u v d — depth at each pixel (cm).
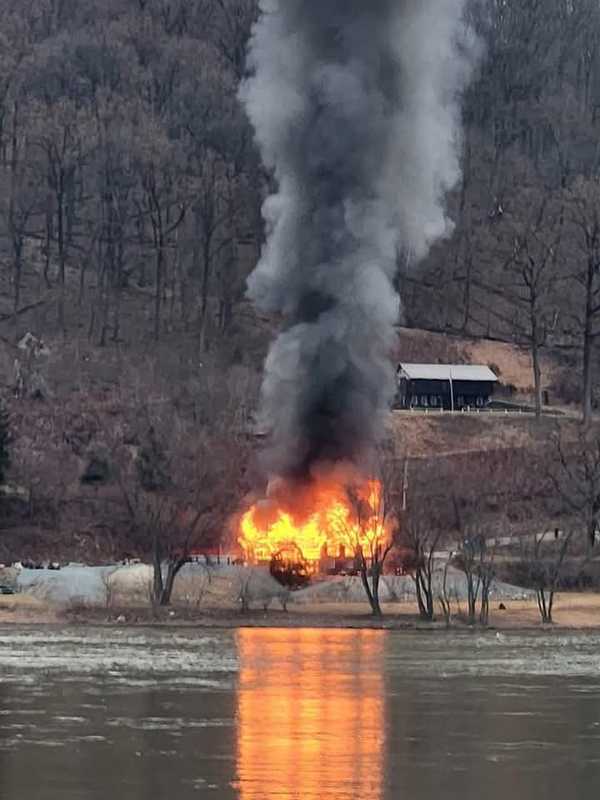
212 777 9638
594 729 11406
